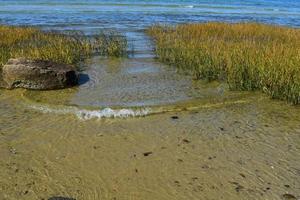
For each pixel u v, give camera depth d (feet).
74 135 32.30
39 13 150.92
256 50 55.57
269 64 47.44
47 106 39.09
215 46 62.69
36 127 33.78
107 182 25.18
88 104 39.91
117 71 55.26
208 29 96.07
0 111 37.58
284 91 42.70
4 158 28.04
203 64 53.83
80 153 29.12
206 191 24.31
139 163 27.71
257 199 23.53
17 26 99.60
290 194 24.12
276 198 23.67
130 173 26.32
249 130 34.32
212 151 29.91
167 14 171.83
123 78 51.31
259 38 85.66
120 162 27.81
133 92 44.78
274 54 50.65
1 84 45.44
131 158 28.43
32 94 43.14
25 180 25.21
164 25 109.50
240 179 25.77
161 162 27.91
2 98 41.73
